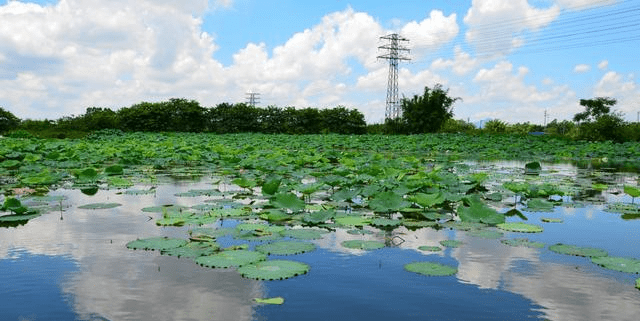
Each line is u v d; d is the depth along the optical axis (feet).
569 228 14.57
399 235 13.41
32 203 18.38
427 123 124.57
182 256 10.85
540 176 30.27
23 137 77.46
